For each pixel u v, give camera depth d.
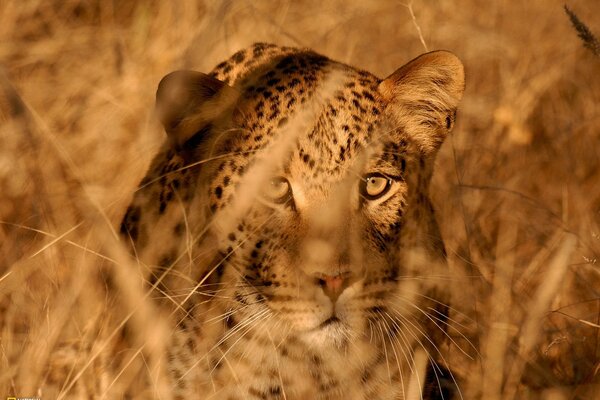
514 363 9.60
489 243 12.10
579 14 15.97
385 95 10.10
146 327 9.00
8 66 13.49
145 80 12.76
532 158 13.94
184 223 9.68
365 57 14.81
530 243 12.53
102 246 10.13
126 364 9.01
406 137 10.13
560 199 13.49
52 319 9.55
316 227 9.37
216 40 13.02
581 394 9.59
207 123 9.91
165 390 9.45
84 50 14.16
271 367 9.74
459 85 10.45
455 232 11.66
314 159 9.55
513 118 13.62
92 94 13.01
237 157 9.68
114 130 12.27
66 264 10.61
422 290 9.99
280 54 10.54
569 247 9.00
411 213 10.05
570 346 10.88
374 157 9.74
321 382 9.87
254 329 9.70
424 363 9.43
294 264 9.37
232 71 10.58
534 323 9.23
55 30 14.64
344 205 9.55
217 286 9.62
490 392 9.31
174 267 9.62
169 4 13.91
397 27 15.17
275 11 14.91
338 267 9.20
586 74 15.23
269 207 9.62
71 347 10.00
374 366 9.90
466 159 13.12
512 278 11.17
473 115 13.92
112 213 10.71
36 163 11.25
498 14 15.86
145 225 9.96
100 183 11.73
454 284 10.57
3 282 10.08
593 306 11.50
